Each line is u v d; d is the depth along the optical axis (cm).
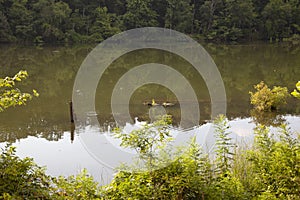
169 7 4159
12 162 347
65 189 357
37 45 3725
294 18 4547
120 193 355
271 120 1155
